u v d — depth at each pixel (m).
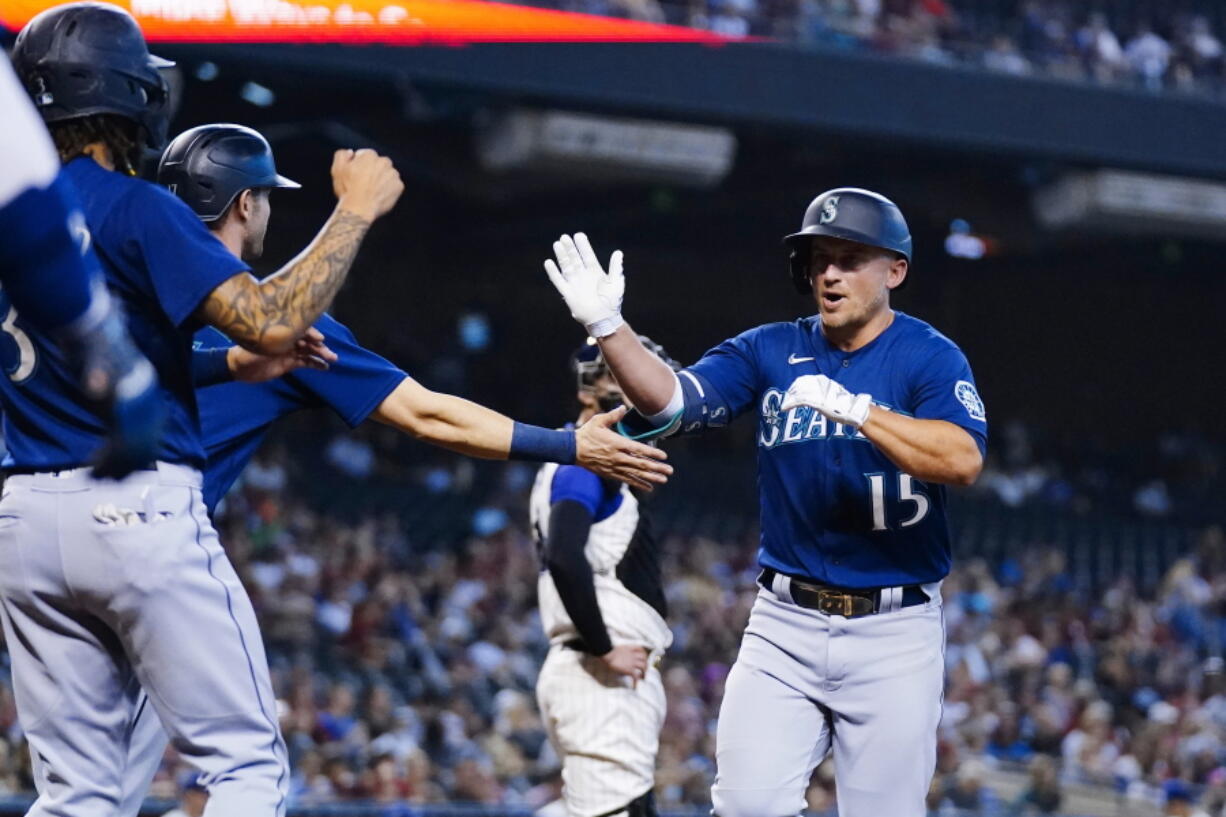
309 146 59.06
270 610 38.72
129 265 7.70
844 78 54.56
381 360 9.70
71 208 5.07
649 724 12.96
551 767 29.91
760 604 10.84
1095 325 81.25
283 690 32.59
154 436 5.44
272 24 45.41
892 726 10.38
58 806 8.20
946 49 58.47
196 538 7.88
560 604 13.03
